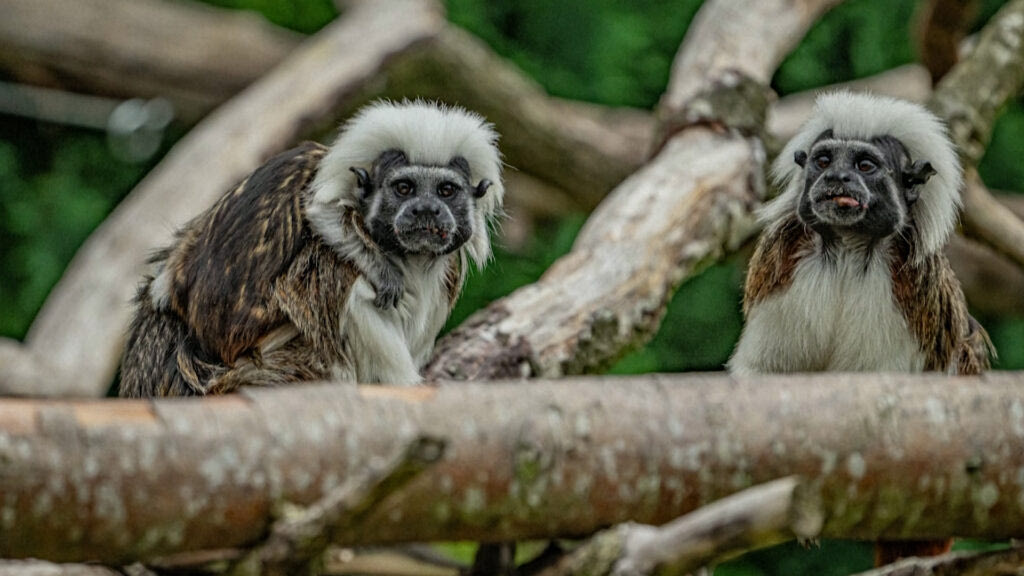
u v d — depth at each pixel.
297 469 6.07
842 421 6.70
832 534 6.94
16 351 14.49
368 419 6.22
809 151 9.87
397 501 6.25
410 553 9.28
